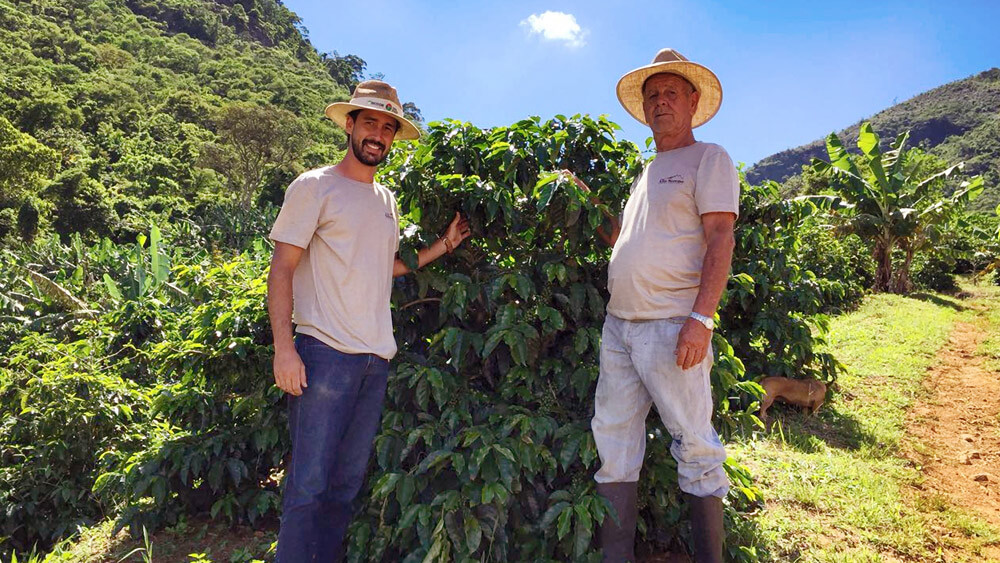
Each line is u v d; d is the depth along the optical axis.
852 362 7.33
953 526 3.26
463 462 2.43
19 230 31.88
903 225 16.31
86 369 5.05
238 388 3.43
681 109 2.50
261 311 3.29
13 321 9.84
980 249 23.14
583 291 2.87
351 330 2.30
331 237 2.30
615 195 2.97
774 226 5.19
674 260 2.29
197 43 127.50
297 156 53.81
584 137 3.10
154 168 52.06
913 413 5.61
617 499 2.45
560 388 2.82
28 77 72.69
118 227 35.28
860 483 3.73
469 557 2.37
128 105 75.12
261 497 3.18
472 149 2.95
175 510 3.39
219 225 28.55
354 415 2.40
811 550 2.89
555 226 2.94
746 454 4.16
